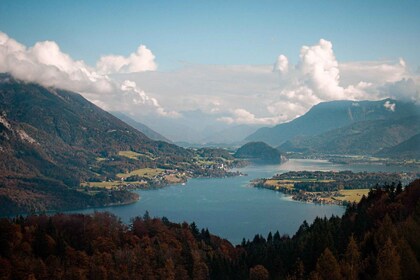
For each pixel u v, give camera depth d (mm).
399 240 133750
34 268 157375
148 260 170125
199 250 188125
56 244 176625
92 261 165000
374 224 163750
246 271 164625
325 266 136125
